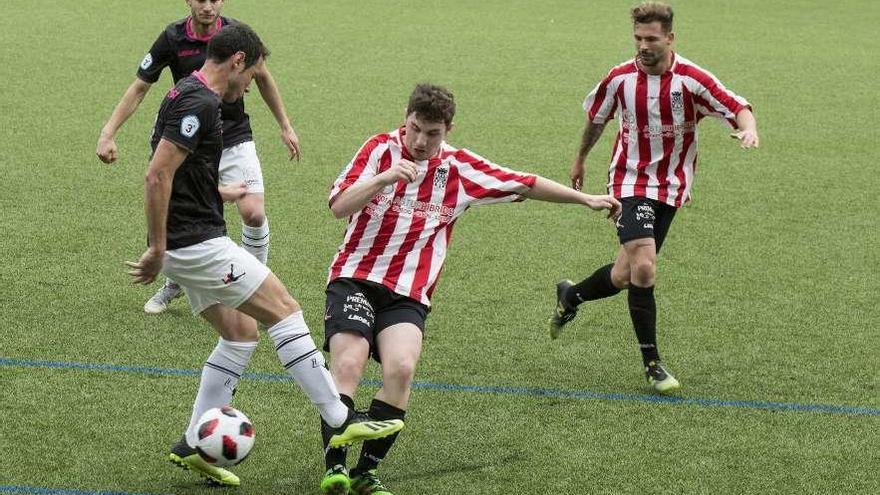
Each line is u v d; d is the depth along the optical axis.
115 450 10.46
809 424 11.64
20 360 12.29
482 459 10.70
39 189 18.73
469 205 10.24
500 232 17.81
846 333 14.20
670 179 12.64
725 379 12.75
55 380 11.84
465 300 14.91
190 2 13.41
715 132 25.12
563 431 11.33
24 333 13.02
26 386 11.66
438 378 12.47
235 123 13.90
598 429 11.40
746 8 43.16
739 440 11.25
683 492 10.17
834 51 35.38
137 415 11.16
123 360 12.45
